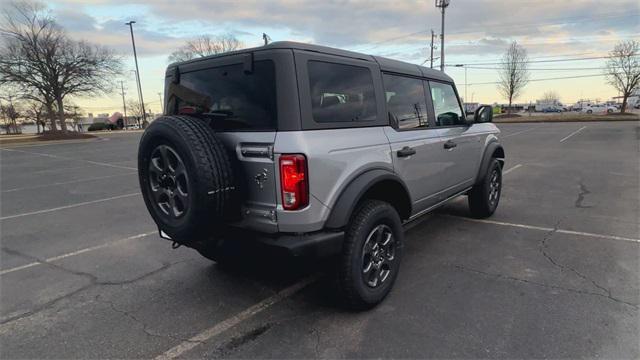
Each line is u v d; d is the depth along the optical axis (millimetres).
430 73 4172
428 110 4023
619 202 6242
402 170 3455
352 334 2785
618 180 8086
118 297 3506
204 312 3186
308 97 2666
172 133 2643
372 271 3082
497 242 4539
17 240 5324
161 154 2805
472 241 4602
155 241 5066
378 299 3107
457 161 4516
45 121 53219
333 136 2791
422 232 4984
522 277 3588
